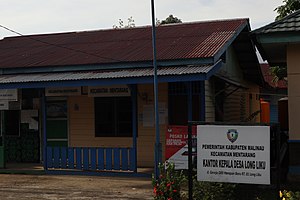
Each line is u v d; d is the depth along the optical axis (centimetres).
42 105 1494
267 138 738
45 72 1484
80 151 1370
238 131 755
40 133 1647
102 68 1407
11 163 1647
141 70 1322
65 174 1373
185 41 1485
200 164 779
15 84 1375
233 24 1605
